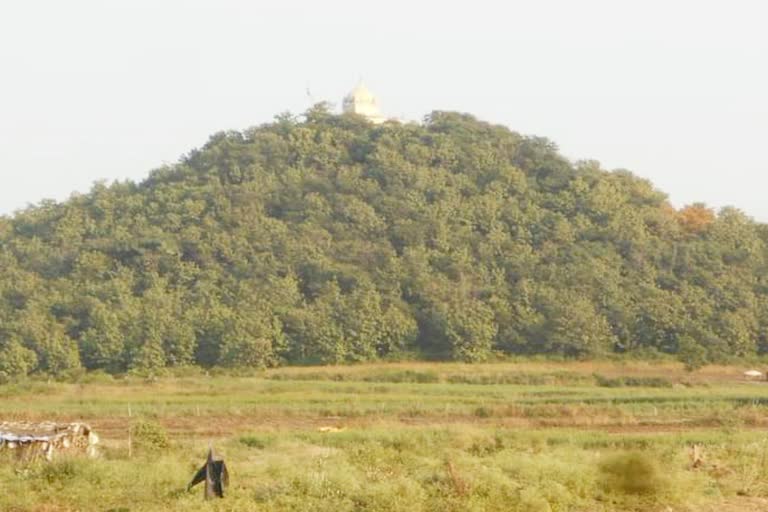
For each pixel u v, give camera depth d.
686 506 72.12
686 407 150.75
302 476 73.44
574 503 71.50
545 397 168.75
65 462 79.69
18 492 72.75
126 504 70.75
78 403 160.75
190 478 77.25
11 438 92.06
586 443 108.06
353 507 68.06
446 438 105.75
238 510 65.81
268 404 155.62
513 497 69.75
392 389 186.25
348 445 100.19
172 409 149.12
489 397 169.62
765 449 92.06
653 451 94.94
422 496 69.44
